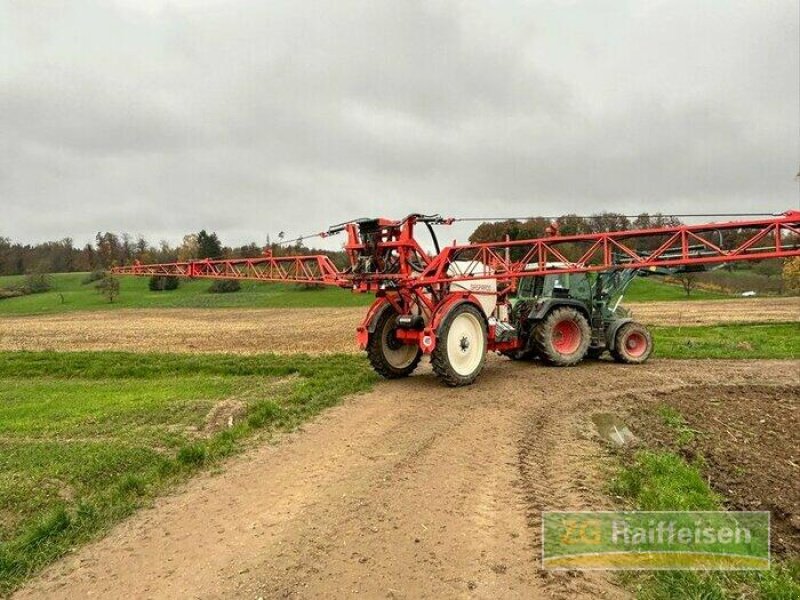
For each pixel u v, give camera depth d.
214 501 5.70
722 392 11.02
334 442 7.44
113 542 4.94
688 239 10.74
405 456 6.81
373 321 11.46
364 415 8.73
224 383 12.35
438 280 10.79
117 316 43.00
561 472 6.32
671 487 5.98
